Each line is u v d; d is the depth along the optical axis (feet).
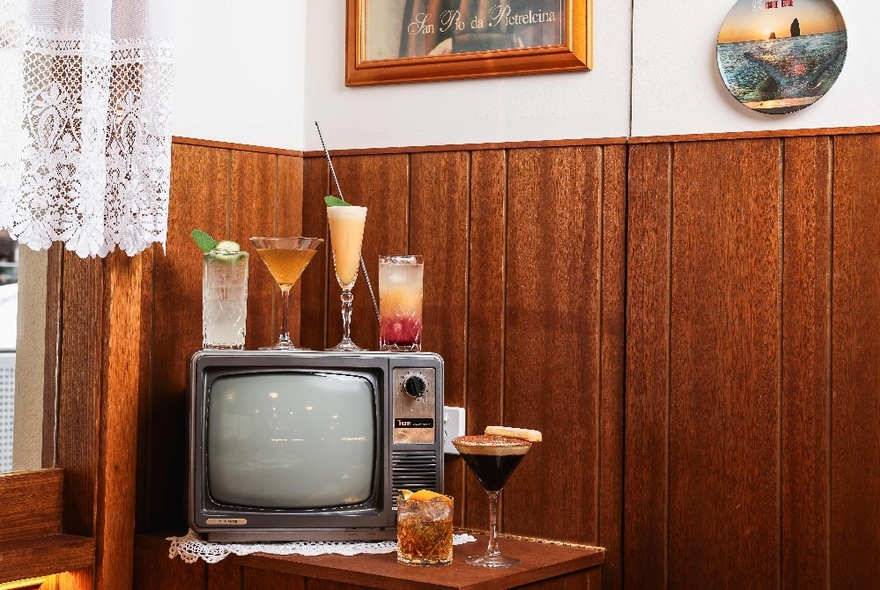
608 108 7.14
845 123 6.37
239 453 6.82
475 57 7.57
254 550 6.73
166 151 6.64
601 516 7.08
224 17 7.83
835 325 6.36
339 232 7.26
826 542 6.38
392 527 6.94
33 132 6.29
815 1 6.42
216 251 7.08
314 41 8.33
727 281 6.68
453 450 7.59
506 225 7.45
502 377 7.45
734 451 6.65
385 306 7.23
